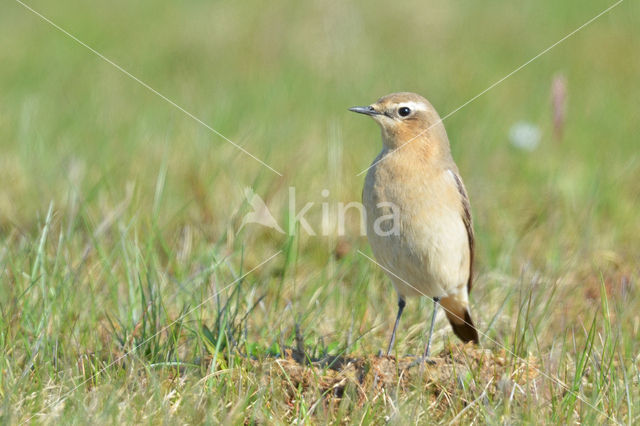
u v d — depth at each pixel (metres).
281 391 11.16
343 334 13.53
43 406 10.57
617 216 18.80
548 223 18.17
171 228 16.97
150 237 14.86
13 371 11.30
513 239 17.28
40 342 11.78
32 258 14.17
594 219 18.45
